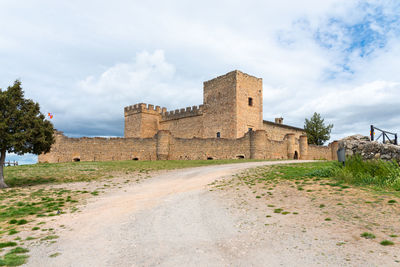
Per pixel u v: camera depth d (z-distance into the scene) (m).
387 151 15.52
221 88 52.38
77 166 30.22
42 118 22.95
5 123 19.91
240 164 30.92
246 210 11.23
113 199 15.14
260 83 55.25
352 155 16.45
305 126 69.88
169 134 41.94
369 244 6.89
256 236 8.19
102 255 7.20
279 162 31.70
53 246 7.98
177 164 32.84
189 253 7.12
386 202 10.21
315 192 12.84
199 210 11.77
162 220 10.52
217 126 52.25
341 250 6.69
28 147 21.50
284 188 14.49
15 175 24.56
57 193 17.23
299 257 6.49
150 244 7.95
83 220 10.95
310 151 51.34
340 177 14.78
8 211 12.80
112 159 40.50
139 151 41.19
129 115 65.06
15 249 7.66
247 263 6.34
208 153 41.94
